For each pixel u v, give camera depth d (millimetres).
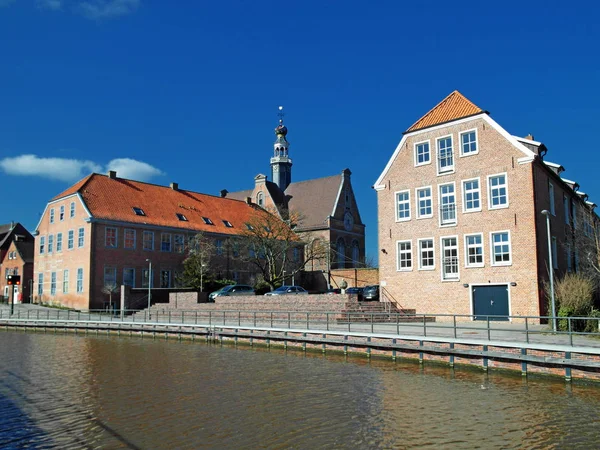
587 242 37938
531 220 32844
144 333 39812
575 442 13016
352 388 19250
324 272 67688
